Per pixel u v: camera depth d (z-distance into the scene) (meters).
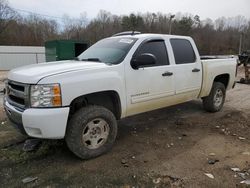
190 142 4.66
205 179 3.42
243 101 8.03
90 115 3.81
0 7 54.16
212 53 72.38
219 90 6.53
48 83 3.43
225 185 3.28
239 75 16.66
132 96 4.39
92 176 3.48
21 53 31.92
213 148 4.40
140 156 4.07
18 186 3.26
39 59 33.00
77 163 3.83
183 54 5.36
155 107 4.91
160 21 69.69
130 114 4.52
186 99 5.57
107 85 3.97
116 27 64.12
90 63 4.19
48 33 61.28
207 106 6.43
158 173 3.56
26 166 3.73
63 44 14.88
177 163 3.85
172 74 5.00
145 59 4.24
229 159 3.99
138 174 3.54
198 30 75.19
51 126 3.45
